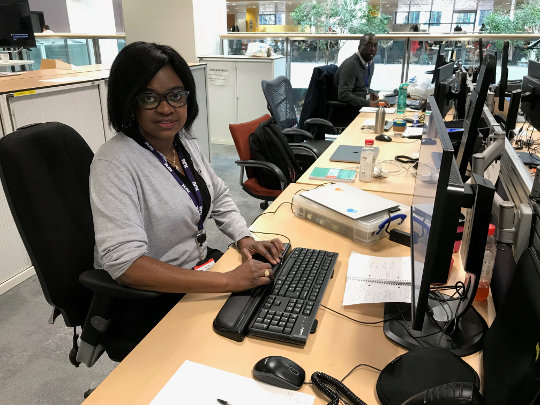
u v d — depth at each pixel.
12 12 3.16
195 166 1.47
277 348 0.96
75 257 1.27
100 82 2.84
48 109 2.48
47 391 1.71
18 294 2.34
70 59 5.37
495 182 1.46
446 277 0.80
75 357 1.37
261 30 5.67
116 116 1.24
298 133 3.06
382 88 4.85
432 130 1.04
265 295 1.12
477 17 4.96
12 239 2.36
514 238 1.00
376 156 2.35
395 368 0.87
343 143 2.71
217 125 5.24
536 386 0.59
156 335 1.00
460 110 2.45
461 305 1.03
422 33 4.70
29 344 1.97
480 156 1.29
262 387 0.85
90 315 1.23
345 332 1.02
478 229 0.87
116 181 1.16
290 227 1.58
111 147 1.22
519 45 4.18
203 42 4.89
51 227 1.21
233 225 1.50
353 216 1.46
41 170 1.21
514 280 0.85
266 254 1.31
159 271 1.12
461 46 4.42
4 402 1.66
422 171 1.16
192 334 1.00
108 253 1.11
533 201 1.04
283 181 2.38
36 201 1.18
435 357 0.89
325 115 4.13
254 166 2.45
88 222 1.32
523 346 0.69
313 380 0.86
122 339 1.29
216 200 1.58
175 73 1.23
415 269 0.98
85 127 2.78
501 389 0.72
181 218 1.30
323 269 1.24
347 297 1.14
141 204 1.23
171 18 4.72
